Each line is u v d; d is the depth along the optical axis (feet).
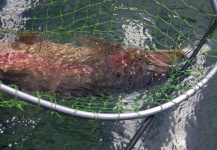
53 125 3.53
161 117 3.61
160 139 3.49
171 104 2.71
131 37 4.09
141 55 3.42
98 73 3.32
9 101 2.69
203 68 3.79
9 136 3.43
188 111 3.69
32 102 2.42
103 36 3.82
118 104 3.10
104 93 3.36
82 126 3.54
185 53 3.54
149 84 3.37
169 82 3.23
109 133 3.50
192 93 2.81
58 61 3.30
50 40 3.45
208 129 3.60
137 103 3.09
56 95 3.27
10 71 3.25
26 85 3.26
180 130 3.57
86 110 2.78
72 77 3.30
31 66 3.27
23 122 3.52
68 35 3.58
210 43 4.08
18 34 3.51
